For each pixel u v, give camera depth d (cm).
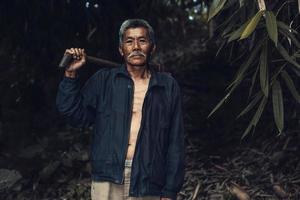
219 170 496
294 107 481
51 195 484
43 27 594
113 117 263
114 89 266
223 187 464
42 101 627
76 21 607
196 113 617
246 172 481
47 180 500
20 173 509
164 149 268
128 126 262
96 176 266
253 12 338
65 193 486
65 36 609
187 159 528
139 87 267
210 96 650
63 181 498
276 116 296
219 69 715
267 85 293
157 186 265
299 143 496
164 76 271
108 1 617
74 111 268
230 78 679
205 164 511
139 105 265
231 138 552
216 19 585
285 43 392
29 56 617
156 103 265
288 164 477
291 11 384
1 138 561
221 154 529
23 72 633
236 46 493
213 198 450
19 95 623
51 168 507
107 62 283
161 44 846
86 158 523
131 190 259
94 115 277
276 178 464
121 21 625
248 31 276
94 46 630
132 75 268
